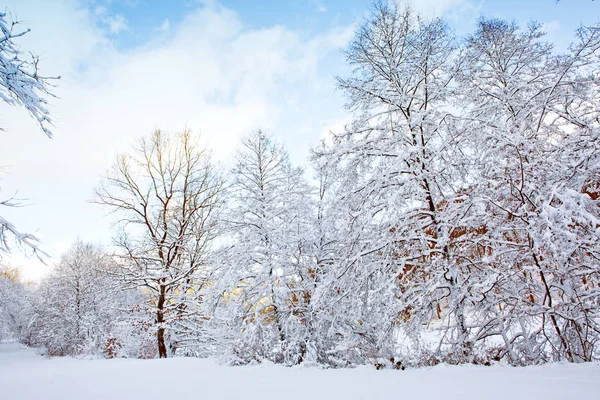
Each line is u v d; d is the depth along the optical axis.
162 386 5.91
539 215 6.24
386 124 9.19
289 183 12.62
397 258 8.56
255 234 11.54
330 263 10.95
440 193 9.03
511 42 10.78
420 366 7.34
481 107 8.87
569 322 7.20
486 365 6.62
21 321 44.16
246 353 10.31
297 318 10.27
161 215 19.78
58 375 8.11
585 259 7.21
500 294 7.86
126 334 17.55
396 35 8.97
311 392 4.65
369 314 8.49
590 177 7.18
